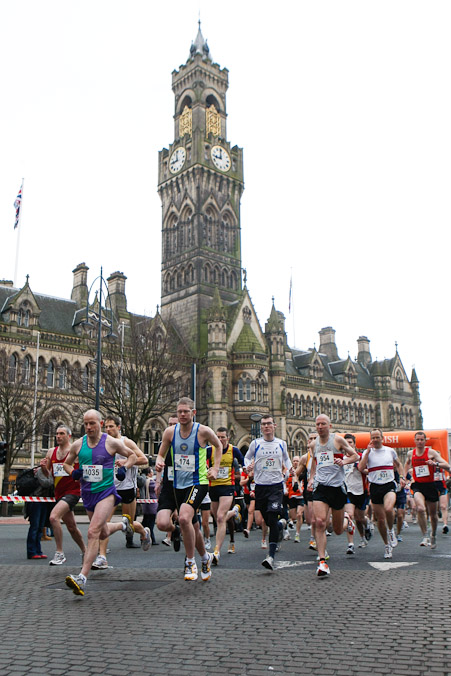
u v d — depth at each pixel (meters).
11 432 50.84
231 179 89.50
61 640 7.95
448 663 6.90
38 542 17.16
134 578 12.77
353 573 13.07
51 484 16.95
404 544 20.09
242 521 25.66
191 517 11.16
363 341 106.50
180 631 8.30
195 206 85.31
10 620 9.03
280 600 10.20
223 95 94.06
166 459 11.97
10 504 42.12
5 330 60.53
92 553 10.83
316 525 13.06
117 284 72.44
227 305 83.56
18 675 6.63
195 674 6.62
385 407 100.50
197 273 82.25
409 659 7.04
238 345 77.00
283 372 79.88
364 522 19.17
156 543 22.05
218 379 73.19
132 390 50.72
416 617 8.89
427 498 18.72
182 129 92.56
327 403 92.25
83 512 42.19
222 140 89.94
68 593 11.07
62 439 14.30
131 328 58.38
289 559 16.34
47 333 62.97
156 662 7.03
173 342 68.06
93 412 11.48
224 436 16.17
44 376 61.47
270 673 6.63
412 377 108.06
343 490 13.51
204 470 11.80
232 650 7.44
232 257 87.25
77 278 71.62
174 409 68.19
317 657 7.14
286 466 14.41
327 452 13.52
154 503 21.70
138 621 8.88
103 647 7.62
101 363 53.56
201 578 12.41
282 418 78.19
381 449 16.28
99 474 11.35
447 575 12.52
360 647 7.51
